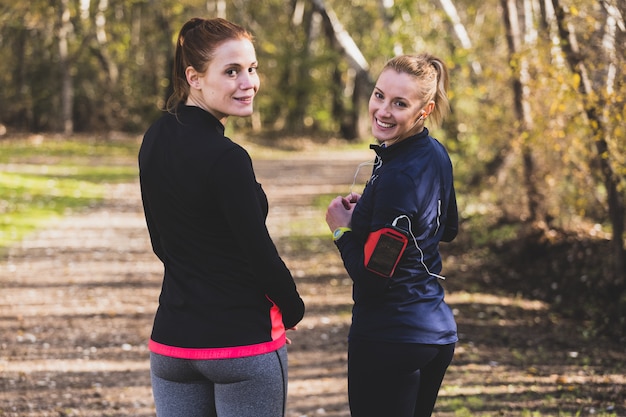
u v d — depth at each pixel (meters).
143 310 10.88
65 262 14.03
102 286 12.29
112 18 42.97
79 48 41.75
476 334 9.33
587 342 9.03
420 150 3.44
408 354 3.37
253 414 3.15
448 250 13.80
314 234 17.36
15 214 18.62
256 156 38.66
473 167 15.23
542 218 12.31
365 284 3.34
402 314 3.38
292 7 48.06
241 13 44.41
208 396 3.25
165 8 39.97
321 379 7.95
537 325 9.73
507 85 11.70
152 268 13.77
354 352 3.46
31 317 10.29
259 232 3.08
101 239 16.42
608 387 7.24
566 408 6.54
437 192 3.45
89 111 44.94
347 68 47.69
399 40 16.14
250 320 3.13
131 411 6.88
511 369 7.95
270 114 49.16
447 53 16.61
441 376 3.57
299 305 3.23
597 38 9.06
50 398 7.14
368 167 32.97
